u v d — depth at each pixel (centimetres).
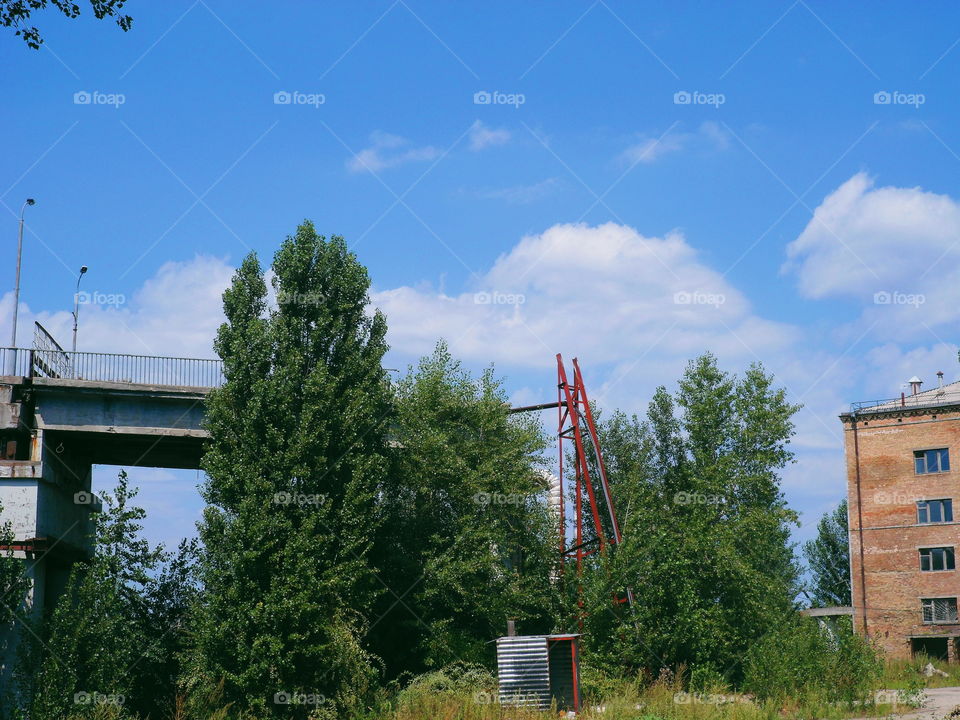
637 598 3878
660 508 5047
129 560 3238
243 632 3297
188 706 3138
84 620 2977
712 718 2808
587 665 3684
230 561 3391
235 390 3672
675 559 3938
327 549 3516
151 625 3319
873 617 6028
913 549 6006
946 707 3064
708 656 3728
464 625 4019
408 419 4241
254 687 3253
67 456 4072
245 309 3822
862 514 6172
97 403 3903
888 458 6166
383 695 3384
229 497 3503
